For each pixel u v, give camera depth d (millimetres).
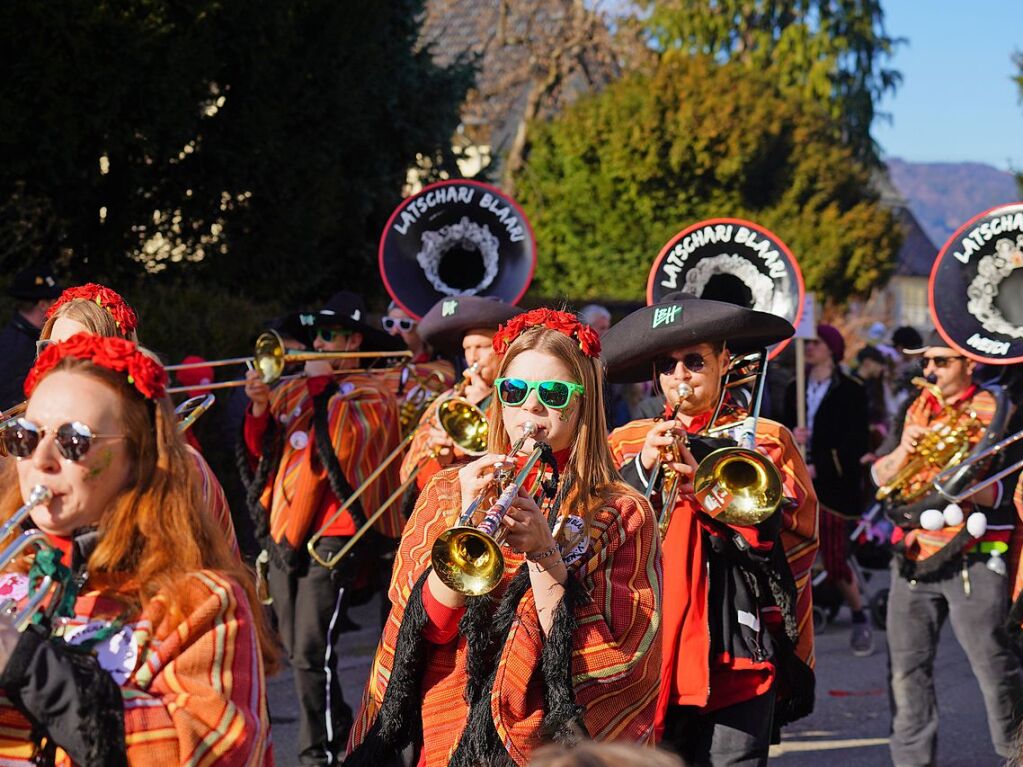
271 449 6020
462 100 12977
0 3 8672
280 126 10688
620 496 3201
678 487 4043
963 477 5547
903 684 5730
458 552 2785
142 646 2404
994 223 5766
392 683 3066
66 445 2451
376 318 10250
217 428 8727
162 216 10586
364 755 3080
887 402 13422
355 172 12008
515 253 7254
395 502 6191
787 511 4406
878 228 22969
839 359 9805
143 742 2334
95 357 2518
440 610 3055
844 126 32344
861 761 6473
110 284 10039
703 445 4266
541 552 2943
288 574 5859
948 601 5637
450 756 3031
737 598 4125
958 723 7172
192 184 10484
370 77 11477
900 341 11734
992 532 5574
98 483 2482
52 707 2291
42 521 2510
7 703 2451
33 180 9422
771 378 10219
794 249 22188
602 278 21906
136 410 2523
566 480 3160
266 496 6012
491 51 23766
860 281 23062
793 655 4250
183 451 2588
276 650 2727
